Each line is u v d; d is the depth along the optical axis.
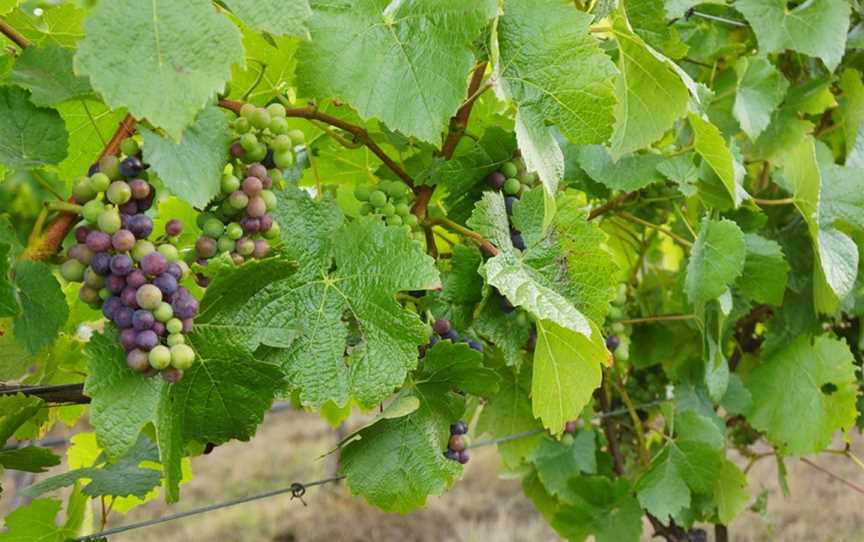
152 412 0.57
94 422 0.55
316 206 0.67
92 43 0.49
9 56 0.67
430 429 0.74
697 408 1.07
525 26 0.66
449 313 0.76
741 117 0.99
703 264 0.93
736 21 1.01
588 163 0.87
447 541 3.03
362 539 3.14
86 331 0.89
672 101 0.75
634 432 1.21
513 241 0.76
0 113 0.56
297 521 3.29
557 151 0.68
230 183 0.58
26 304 0.56
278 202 0.65
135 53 0.49
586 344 0.65
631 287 1.18
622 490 1.05
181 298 0.55
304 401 0.64
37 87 0.57
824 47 0.99
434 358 0.71
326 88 0.61
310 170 0.94
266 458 3.96
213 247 0.59
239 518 3.31
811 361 1.03
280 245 0.67
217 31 0.51
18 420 0.67
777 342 1.08
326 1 0.62
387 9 0.63
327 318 0.65
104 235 0.53
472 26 0.61
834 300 0.96
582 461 1.09
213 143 0.58
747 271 0.98
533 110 0.66
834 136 1.18
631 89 0.76
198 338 0.60
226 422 0.62
